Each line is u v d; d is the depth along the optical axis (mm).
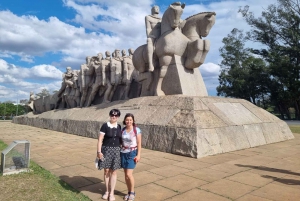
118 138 3451
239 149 6652
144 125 7469
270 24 29297
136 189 3752
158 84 9352
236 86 31641
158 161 5477
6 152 4383
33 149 7438
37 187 3744
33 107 24750
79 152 6836
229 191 3627
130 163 3379
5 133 12656
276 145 7391
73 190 3754
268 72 28828
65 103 19500
